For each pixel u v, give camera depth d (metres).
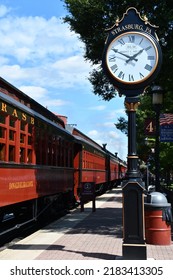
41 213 16.03
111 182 49.19
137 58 9.18
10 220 15.46
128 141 9.16
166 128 14.95
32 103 14.55
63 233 13.27
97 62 14.58
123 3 12.84
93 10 13.15
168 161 28.70
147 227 11.33
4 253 10.05
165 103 18.30
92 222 16.08
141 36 9.18
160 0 12.46
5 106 10.56
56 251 10.23
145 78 9.10
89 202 26.55
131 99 9.15
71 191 21.61
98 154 33.69
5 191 10.60
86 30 13.70
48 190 15.78
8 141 10.88
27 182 12.77
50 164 16.19
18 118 11.80
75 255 9.72
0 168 10.22
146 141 31.16
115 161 52.91
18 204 13.32
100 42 13.52
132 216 8.84
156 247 10.84
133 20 9.28
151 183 39.97
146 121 18.36
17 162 11.70
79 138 24.41
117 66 9.22
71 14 13.88
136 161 9.08
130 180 8.91
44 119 15.24
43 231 13.75
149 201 11.37
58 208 19.27
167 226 11.27
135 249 8.76
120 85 9.19
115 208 22.25
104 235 12.80
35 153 13.80
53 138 16.72
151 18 12.52
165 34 12.67
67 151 20.08
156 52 9.13
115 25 9.30
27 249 10.53
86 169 26.47
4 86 11.52
